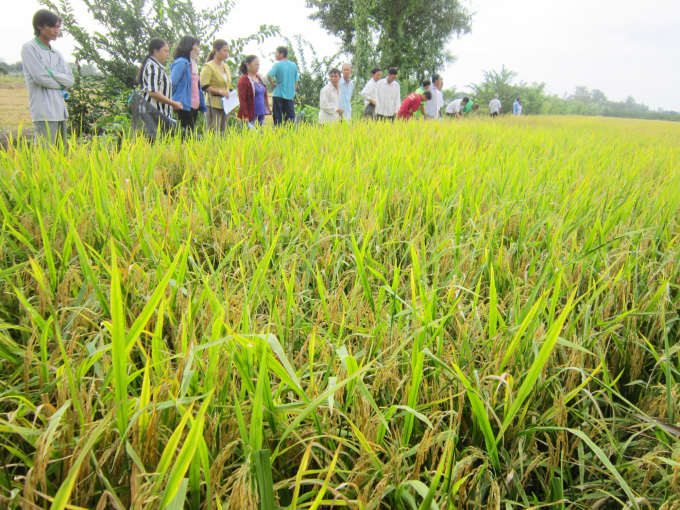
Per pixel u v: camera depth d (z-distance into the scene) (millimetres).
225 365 1158
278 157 3838
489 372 1294
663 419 1303
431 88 13102
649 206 2895
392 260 2137
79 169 2830
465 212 2639
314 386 1117
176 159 3604
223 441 1047
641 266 2074
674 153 6773
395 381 1262
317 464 1105
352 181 2893
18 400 1150
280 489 1021
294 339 1447
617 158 5258
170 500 734
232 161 3098
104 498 807
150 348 1429
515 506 1114
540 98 44469
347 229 2369
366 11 20828
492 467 1113
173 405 928
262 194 2369
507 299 1745
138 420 922
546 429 1108
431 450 1106
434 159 3982
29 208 2111
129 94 7844
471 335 1486
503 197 2814
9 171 2471
